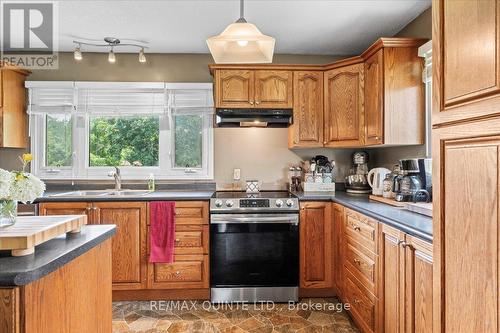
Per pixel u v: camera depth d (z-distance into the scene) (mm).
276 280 2725
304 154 3414
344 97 2895
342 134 2910
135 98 3303
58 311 1057
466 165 916
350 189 3111
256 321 2398
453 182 978
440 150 1049
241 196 2869
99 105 3279
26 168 3312
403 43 2438
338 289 2625
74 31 2834
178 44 3133
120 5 2377
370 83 2654
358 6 2404
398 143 2459
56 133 3367
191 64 3371
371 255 1932
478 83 863
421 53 2396
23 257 1017
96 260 1346
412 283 1456
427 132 2451
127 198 2693
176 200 2723
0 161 3314
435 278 1071
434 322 1075
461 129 939
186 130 3406
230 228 2707
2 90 2932
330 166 3293
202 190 3348
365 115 2742
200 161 3418
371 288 1932
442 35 1038
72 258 1098
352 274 2279
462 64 933
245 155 3414
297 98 3039
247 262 2723
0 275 866
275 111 2982
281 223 2721
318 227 2754
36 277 908
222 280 2711
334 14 2525
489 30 819
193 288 2740
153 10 2455
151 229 2695
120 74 3348
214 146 3398
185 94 3307
